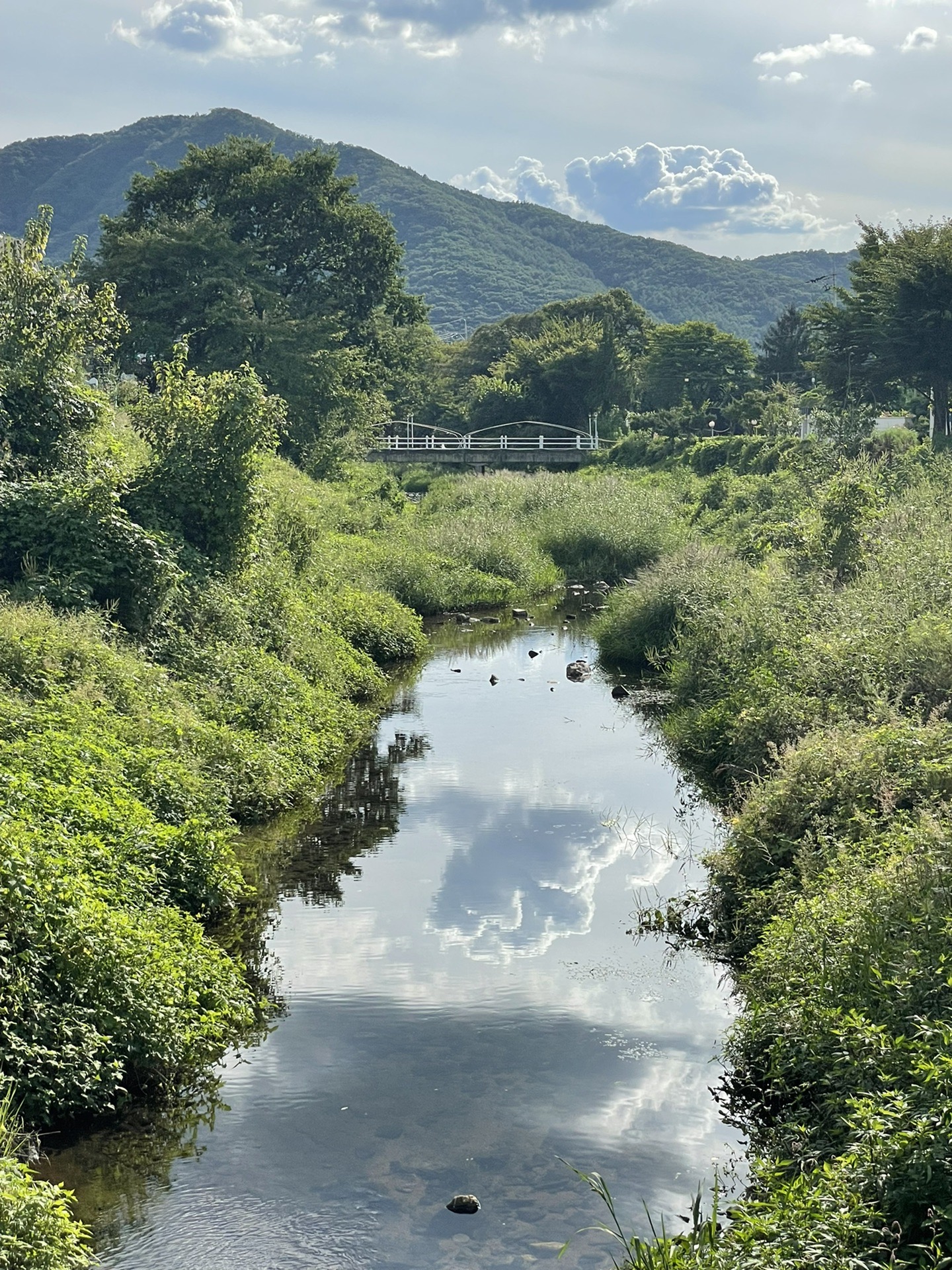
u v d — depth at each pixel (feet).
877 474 100.48
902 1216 17.25
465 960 31.40
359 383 200.23
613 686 67.46
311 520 84.02
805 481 110.42
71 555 49.49
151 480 58.75
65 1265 17.80
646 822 42.91
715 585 70.03
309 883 36.94
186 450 59.36
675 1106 24.29
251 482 61.05
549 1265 19.26
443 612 96.32
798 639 52.19
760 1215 18.01
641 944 32.50
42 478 55.16
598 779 48.57
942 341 160.25
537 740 55.21
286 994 29.40
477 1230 20.29
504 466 212.02
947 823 26.78
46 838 28.02
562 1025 27.86
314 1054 26.45
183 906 32.89
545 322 326.44
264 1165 22.24
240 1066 25.98
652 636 73.36
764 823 34.27
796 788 34.30
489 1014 28.37
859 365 178.91
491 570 108.17
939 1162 17.16
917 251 162.09
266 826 42.24
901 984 21.70
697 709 53.78
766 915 31.12
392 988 29.78
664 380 303.07
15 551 50.08
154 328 164.14
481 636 85.61
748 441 157.99
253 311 171.32
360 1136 23.25
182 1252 19.65
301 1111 24.17
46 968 24.67
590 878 37.42
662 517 121.80
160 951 27.02
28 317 60.23
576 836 41.45
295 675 55.77
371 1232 20.22
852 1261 15.93
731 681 52.95
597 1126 23.53
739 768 44.45
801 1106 23.09
